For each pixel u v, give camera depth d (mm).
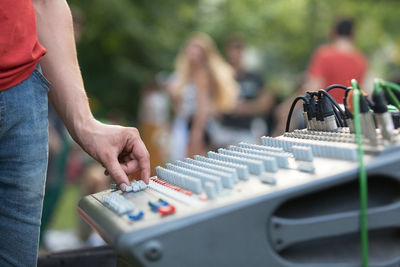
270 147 1171
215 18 11602
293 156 1085
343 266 912
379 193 958
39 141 1211
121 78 9789
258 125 5066
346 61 4125
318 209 931
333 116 1221
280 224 888
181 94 4711
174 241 836
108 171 1275
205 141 4723
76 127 1320
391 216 944
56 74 1332
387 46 13602
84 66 9898
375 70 13164
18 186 1199
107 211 997
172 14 10641
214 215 851
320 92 1248
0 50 1109
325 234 917
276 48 13211
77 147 4852
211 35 11172
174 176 1104
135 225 864
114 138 1280
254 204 868
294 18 12773
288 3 12641
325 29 12906
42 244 3494
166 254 833
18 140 1179
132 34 9758
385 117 949
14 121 1160
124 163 1327
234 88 4734
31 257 1243
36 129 1198
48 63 1333
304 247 928
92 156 1305
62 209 5930
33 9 1206
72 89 1333
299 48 13219
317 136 1177
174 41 10344
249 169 1028
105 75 9938
